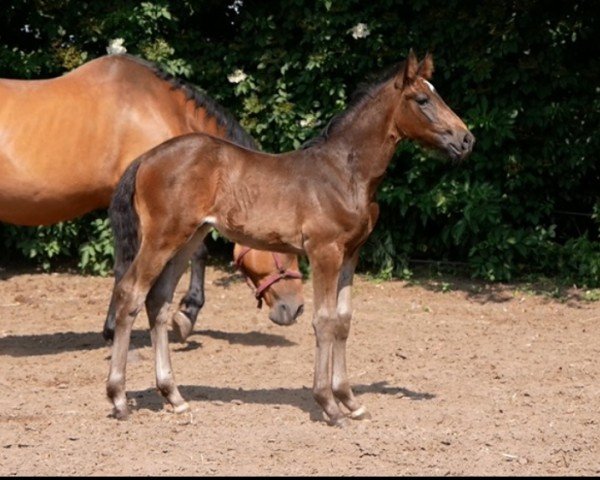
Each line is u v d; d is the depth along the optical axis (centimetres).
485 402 621
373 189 569
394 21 1048
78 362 736
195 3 1095
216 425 562
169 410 591
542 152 1057
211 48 1100
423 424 568
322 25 1041
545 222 1130
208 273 1116
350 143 563
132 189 572
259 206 559
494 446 523
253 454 505
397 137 567
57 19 1074
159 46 1063
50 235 1083
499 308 963
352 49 1068
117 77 751
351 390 612
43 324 891
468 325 888
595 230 1130
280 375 703
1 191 727
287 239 560
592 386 662
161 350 591
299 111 1082
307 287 1059
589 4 1024
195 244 589
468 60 1026
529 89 1031
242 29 1103
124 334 570
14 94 735
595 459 505
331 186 553
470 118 1034
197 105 761
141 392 641
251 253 748
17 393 637
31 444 520
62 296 1017
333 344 571
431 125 555
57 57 1071
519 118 1054
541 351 780
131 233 576
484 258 1062
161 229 560
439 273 1104
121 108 741
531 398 630
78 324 893
